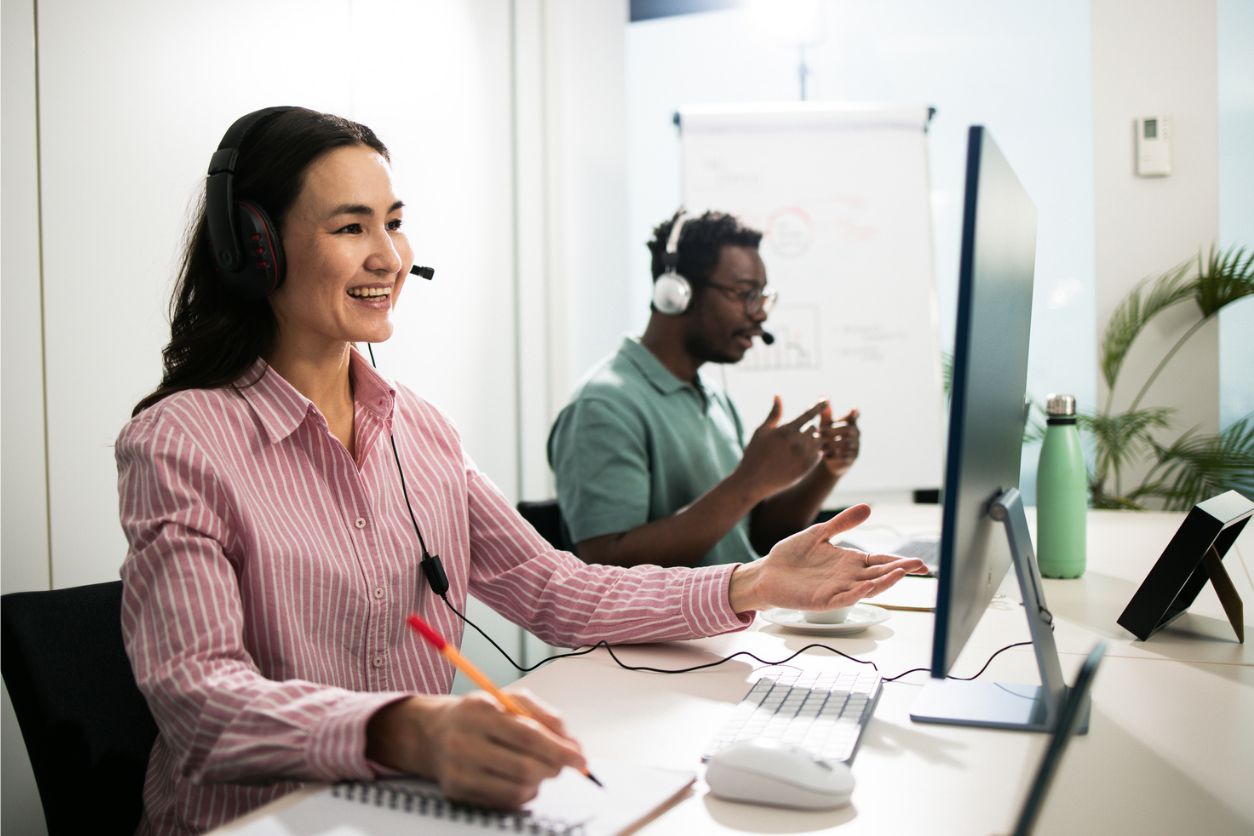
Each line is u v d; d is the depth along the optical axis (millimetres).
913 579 1479
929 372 3029
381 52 2293
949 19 3445
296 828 641
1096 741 804
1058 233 3391
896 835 635
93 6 1606
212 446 951
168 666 805
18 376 1498
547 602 1157
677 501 1804
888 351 3029
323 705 737
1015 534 794
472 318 2682
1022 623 1213
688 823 658
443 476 1160
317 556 982
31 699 979
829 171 3037
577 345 3168
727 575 1101
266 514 962
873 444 3018
